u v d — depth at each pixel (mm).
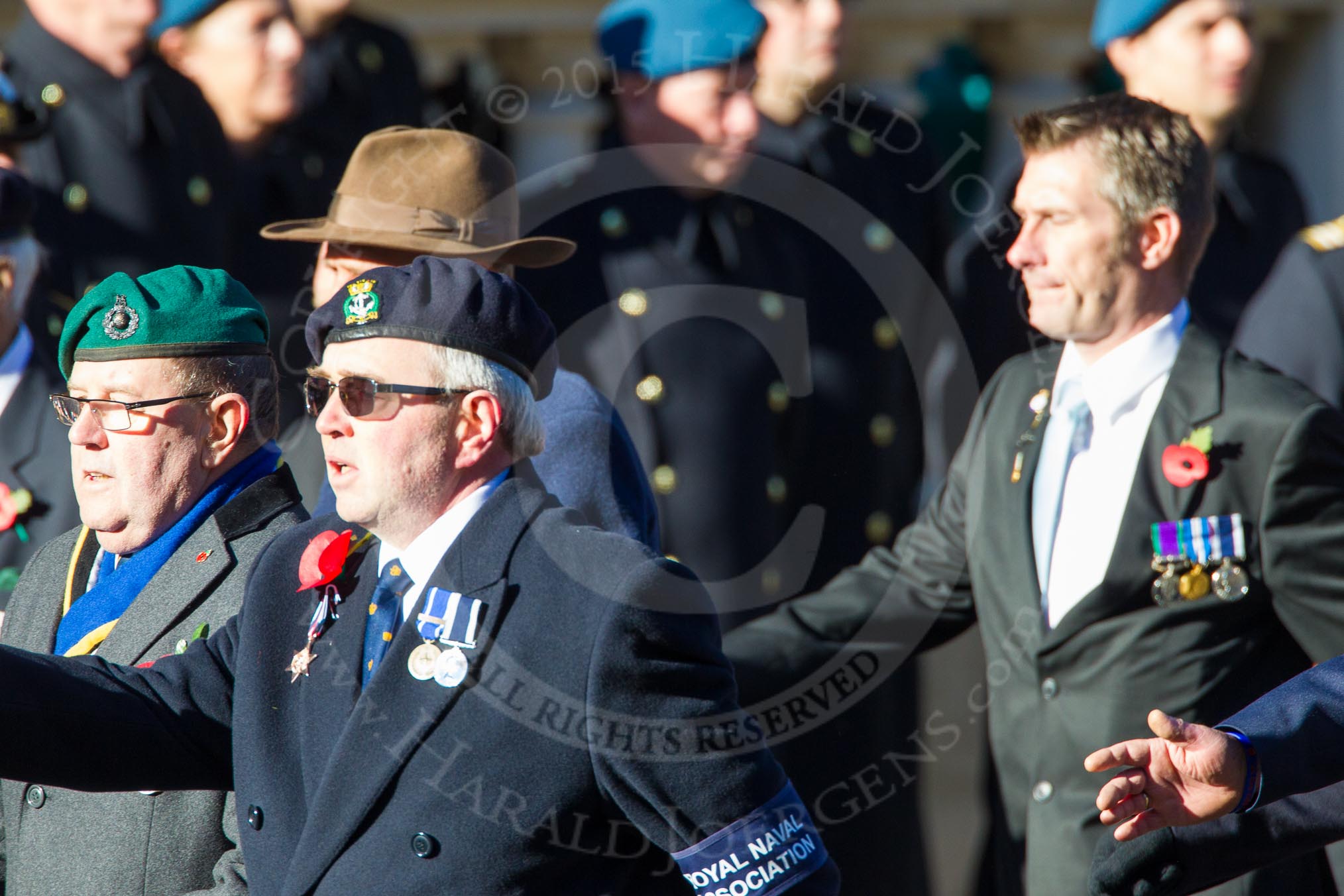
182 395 9688
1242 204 17688
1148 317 11047
